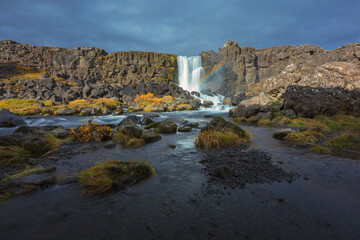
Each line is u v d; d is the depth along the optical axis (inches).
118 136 313.4
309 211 107.3
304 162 194.4
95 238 87.0
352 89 487.5
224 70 1654.8
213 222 97.9
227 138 271.6
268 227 93.5
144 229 93.0
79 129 315.3
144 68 1604.3
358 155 217.9
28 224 97.8
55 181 150.8
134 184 145.5
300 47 1574.8
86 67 1545.3
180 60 1770.4
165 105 1087.6
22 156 205.0
